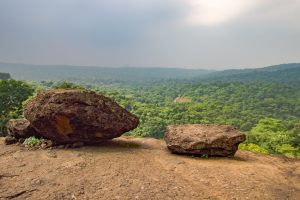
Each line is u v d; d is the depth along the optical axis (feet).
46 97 41.91
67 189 28.68
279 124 274.36
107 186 29.73
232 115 468.75
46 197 27.07
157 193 28.86
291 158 47.80
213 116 453.17
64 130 41.60
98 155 39.22
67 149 42.24
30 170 33.24
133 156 39.81
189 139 42.19
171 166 36.88
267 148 208.33
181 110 447.42
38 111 41.19
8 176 31.48
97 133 42.88
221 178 33.81
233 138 42.50
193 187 30.94
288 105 597.93
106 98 44.37
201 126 47.24
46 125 41.65
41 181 30.22
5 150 42.39
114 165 35.53
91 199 27.04
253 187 31.94
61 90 43.39
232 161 41.37
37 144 44.39
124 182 30.83
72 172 32.83
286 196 30.53
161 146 49.06
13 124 48.01
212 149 42.09
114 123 43.32
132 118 45.47
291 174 38.01
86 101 41.68
